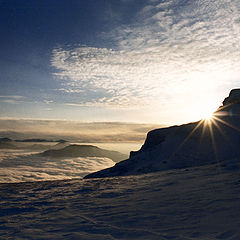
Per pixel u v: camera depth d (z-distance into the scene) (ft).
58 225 19.54
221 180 38.50
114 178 60.59
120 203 27.43
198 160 107.45
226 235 14.55
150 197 29.76
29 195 37.96
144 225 18.10
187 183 39.24
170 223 18.19
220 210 20.67
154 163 115.03
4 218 23.35
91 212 23.68
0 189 47.42
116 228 17.78
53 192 40.27
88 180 60.70
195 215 19.89
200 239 14.33
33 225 19.99
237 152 101.45
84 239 15.60
